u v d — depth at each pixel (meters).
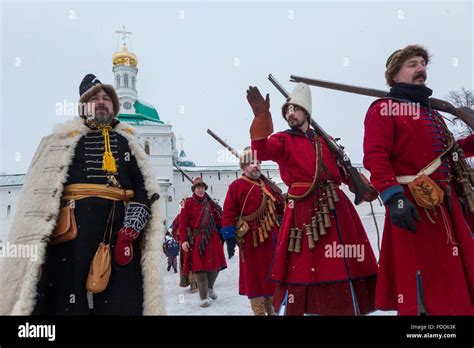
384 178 1.87
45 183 2.17
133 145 2.42
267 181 3.81
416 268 1.81
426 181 1.86
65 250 2.11
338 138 2.83
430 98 2.27
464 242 1.83
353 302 2.18
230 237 3.51
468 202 1.93
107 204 2.21
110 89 2.46
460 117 2.21
